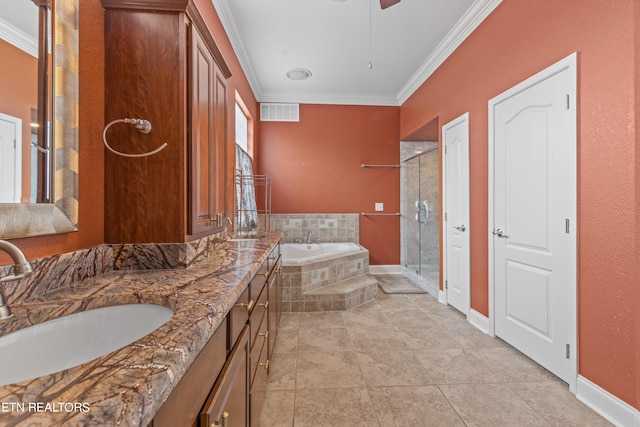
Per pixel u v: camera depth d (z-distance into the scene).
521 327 2.15
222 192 1.93
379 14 2.65
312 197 4.62
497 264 2.39
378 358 2.13
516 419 1.52
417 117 4.02
